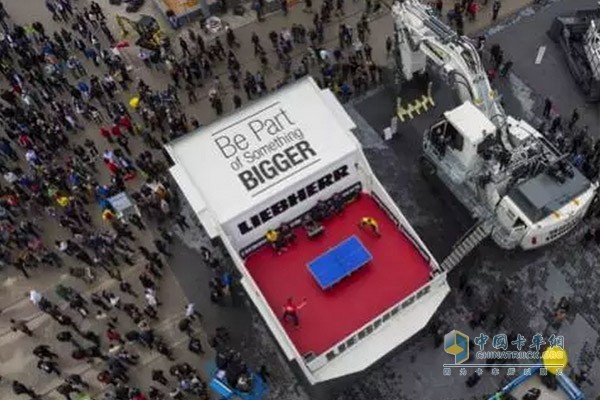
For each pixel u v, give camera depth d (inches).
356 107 1501.0
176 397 1115.9
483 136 1147.3
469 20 1622.8
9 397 1182.9
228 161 1121.4
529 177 1174.3
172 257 1309.1
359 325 1062.4
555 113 1433.3
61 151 1476.4
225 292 1223.5
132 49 1669.5
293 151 1123.9
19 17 1769.2
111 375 1149.1
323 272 1082.7
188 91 1542.8
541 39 1566.2
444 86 1498.5
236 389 1124.5
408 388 1120.8
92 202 1398.9
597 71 1428.4
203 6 1668.3
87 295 1282.0
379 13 1663.4
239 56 1627.7
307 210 1166.3
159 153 1453.0
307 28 1662.2
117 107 1492.4
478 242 1210.0
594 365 1112.2
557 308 1159.0
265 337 1193.4
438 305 1052.5
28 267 1325.0
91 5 1699.1
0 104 1576.0
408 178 1371.8
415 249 1122.7
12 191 1379.2
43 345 1196.5
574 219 1155.9
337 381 1127.6
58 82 1567.4
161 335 1216.8
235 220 1080.2
